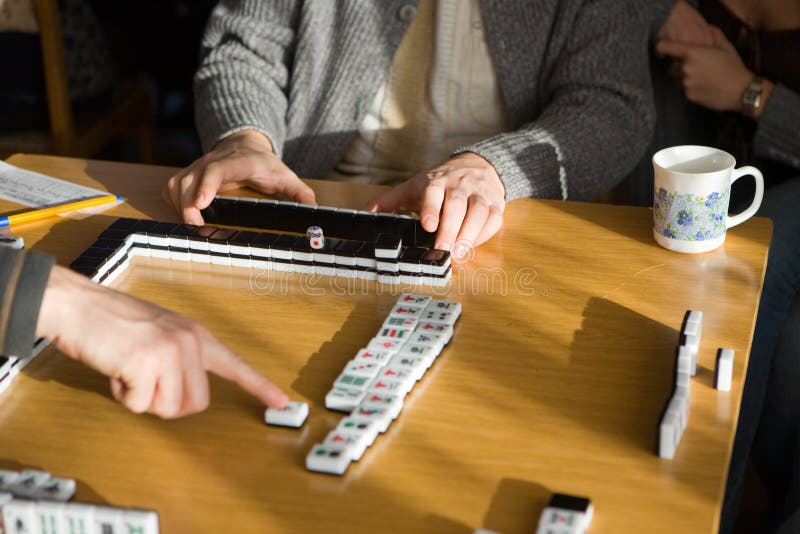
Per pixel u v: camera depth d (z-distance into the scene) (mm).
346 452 862
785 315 1642
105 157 3244
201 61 1825
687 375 953
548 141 1528
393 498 833
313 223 1322
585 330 1090
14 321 915
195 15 3434
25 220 1338
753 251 1270
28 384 994
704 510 812
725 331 1081
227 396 976
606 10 1655
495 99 1742
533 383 994
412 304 1123
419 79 1731
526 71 1699
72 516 787
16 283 913
